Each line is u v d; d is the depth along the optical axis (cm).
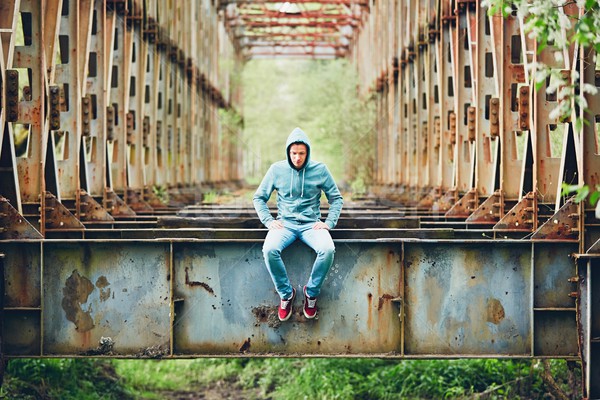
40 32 908
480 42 1252
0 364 782
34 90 914
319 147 4147
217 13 3291
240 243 806
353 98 3538
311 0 3300
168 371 1577
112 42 1319
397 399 1269
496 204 1116
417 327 802
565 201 891
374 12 2939
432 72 1689
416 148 1905
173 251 804
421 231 870
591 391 778
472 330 802
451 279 802
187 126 2470
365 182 3147
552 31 633
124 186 1466
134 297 804
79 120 1102
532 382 1188
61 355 798
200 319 809
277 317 806
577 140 801
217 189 3058
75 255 803
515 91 1213
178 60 2191
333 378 1357
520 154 1814
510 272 801
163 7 2000
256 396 1412
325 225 762
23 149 1880
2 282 789
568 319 798
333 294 805
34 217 921
